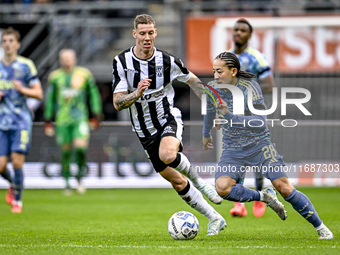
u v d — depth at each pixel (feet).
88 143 147.33
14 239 70.64
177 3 199.00
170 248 59.62
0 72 102.47
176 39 194.18
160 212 107.04
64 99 140.05
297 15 173.68
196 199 72.18
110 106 186.50
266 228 82.58
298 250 57.82
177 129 72.59
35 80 103.81
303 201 65.98
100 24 195.11
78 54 192.44
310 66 166.40
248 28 91.66
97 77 189.47
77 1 203.92
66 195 141.49
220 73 70.38
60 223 90.89
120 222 92.12
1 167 102.99
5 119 102.68
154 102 73.00
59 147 149.48
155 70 72.08
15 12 199.21
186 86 155.12
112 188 155.43
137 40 71.36
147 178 147.84
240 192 66.80
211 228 73.20
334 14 173.68
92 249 59.77
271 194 68.18
